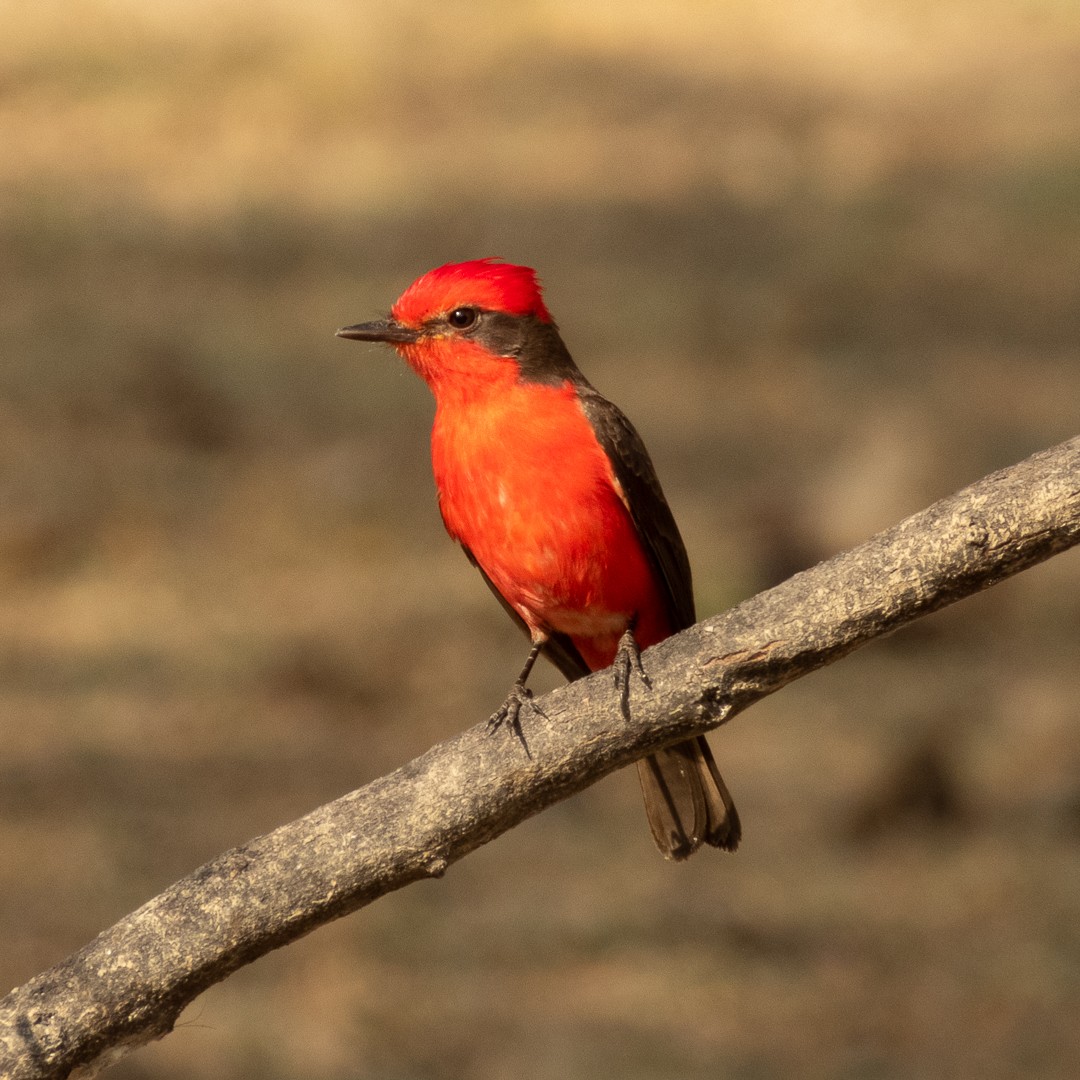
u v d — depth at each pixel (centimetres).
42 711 1319
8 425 1911
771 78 3544
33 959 990
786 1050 934
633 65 3606
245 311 2334
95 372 2059
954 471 1664
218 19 3644
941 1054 926
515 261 2580
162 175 3012
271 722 1312
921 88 3447
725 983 994
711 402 2050
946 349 2209
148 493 1745
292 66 3494
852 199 2836
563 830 1180
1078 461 478
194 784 1209
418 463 1864
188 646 1435
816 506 1593
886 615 496
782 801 1191
